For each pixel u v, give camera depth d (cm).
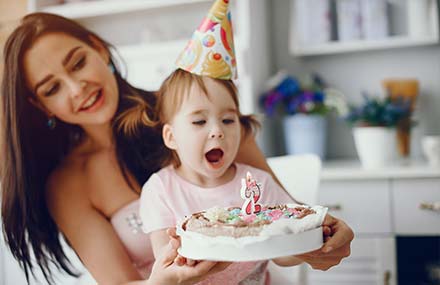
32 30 119
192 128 107
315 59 241
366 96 221
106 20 238
